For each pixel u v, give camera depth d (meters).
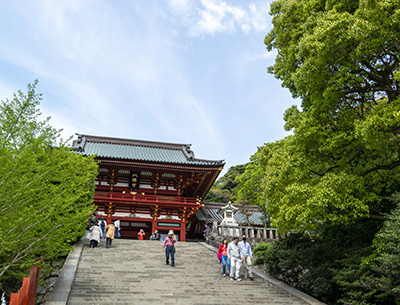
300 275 12.88
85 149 33.19
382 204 12.89
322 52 10.54
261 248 18.67
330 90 10.98
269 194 12.24
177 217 31.50
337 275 10.34
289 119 15.05
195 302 9.62
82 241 18.72
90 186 17.88
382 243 9.12
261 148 25.75
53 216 8.72
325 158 12.08
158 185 32.88
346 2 11.83
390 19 9.78
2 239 7.36
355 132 10.02
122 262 14.35
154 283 11.34
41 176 7.92
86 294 9.68
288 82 15.50
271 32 17.09
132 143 37.28
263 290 11.52
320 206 9.86
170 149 37.88
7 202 7.58
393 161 11.55
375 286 9.13
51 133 8.29
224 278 12.76
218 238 21.55
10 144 7.54
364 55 10.75
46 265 9.97
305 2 14.43
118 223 22.78
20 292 5.68
